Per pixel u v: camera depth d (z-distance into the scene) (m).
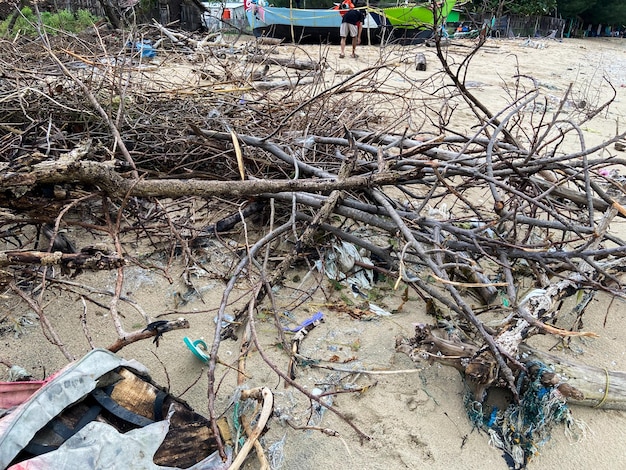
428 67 10.47
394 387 2.29
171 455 1.68
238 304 2.76
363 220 2.78
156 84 4.04
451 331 2.54
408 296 2.89
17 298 2.69
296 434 2.07
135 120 3.42
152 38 8.22
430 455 2.01
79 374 1.68
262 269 2.48
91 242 3.15
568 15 28.83
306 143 3.33
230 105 3.79
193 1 9.07
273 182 2.40
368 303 2.82
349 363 2.41
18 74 3.54
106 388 1.77
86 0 11.87
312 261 3.08
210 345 2.48
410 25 4.83
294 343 2.48
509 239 2.86
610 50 21.97
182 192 2.18
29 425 1.54
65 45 5.08
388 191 4.13
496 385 2.17
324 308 2.76
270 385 2.27
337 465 1.97
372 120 4.50
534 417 2.09
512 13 22.47
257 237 3.30
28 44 5.04
